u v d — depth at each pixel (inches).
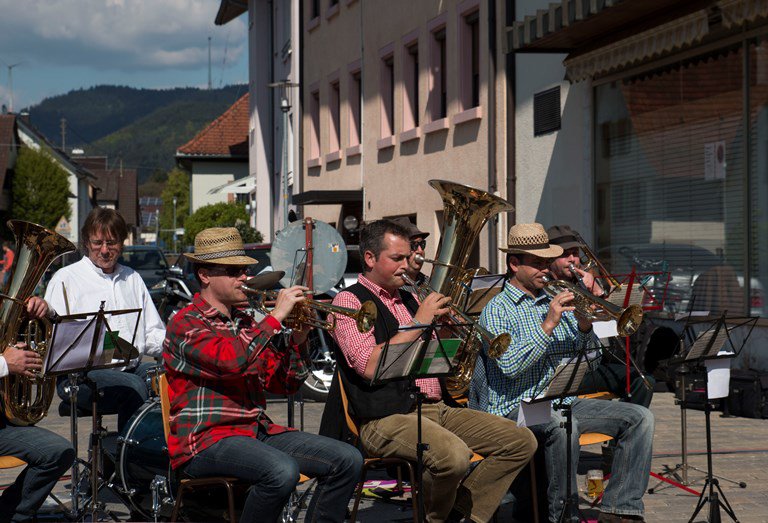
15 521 237.0
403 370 212.8
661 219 536.7
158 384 226.8
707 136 501.4
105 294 293.4
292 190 1290.6
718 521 248.8
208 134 2224.4
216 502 216.2
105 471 254.4
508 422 240.1
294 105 1263.5
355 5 977.5
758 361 465.7
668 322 512.1
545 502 256.1
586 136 593.0
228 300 213.9
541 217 646.5
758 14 401.4
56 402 506.6
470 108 733.9
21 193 2274.9
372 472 324.8
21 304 230.8
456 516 248.1
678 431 391.9
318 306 211.0
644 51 469.7
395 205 882.8
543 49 555.8
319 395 474.9
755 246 471.8
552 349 256.2
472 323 226.7
